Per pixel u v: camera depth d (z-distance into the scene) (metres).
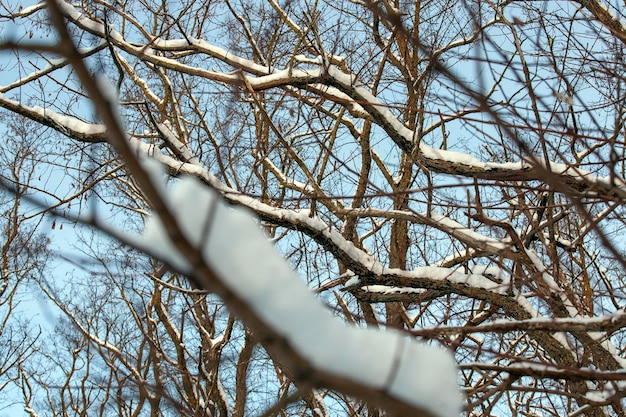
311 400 7.80
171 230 1.08
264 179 7.95
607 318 3.47
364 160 6.93
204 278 1.15
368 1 2.42
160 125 6.85
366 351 1.53
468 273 6.14
